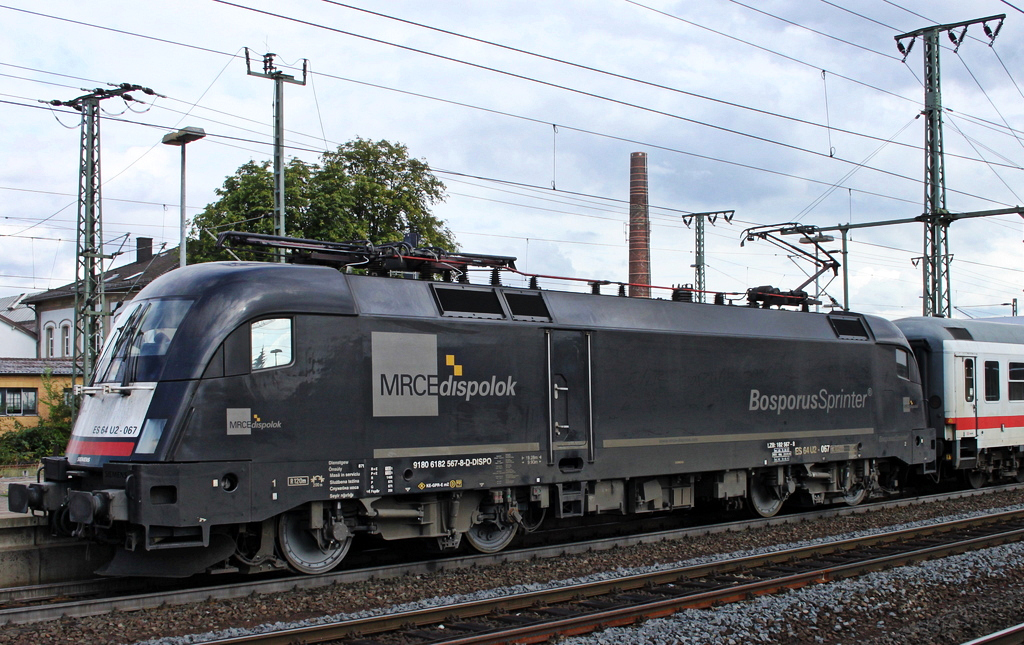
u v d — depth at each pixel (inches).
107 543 430.6
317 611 383.2
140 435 401.1
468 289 498.6
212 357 406.9
